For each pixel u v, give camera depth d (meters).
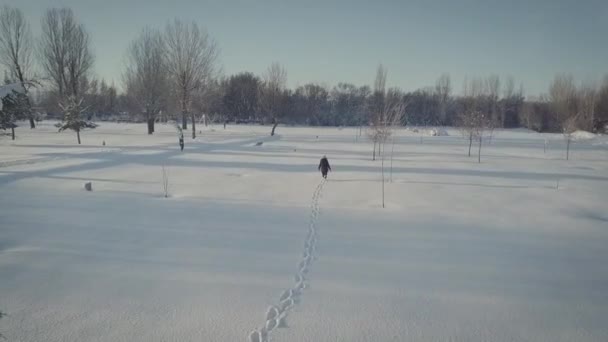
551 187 16.66
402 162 25.05
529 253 8.22
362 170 20.97
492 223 10.59
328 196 13.99
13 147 29.36
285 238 8.91
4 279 6.44
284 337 4.92
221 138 42.66
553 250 8.44
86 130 51.84
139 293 6.02
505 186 16.72
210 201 12.73
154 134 47.09
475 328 5.21
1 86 18.05
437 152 32.56
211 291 6.13
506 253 8.19
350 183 16.84
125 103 73.69
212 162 23.20
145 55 48.97
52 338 4.83
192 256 7.63
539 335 5.08
